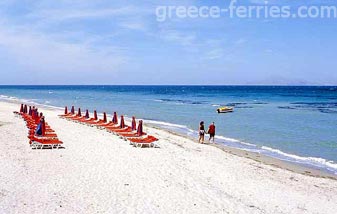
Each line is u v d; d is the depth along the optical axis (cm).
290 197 1341
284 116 4697
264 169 1769
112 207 1110
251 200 1270
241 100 8931
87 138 2312
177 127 3431
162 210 1108
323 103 7712
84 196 1198
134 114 4756
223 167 1730
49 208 1073
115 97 10075
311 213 1188
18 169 1470
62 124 2988
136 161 1725
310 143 2648
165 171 1570
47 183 1313
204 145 2395
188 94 13150
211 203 1199
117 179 1409
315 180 1627
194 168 1664
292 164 1966
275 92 15512
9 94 11656
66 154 1806
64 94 12219
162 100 8619
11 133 2362
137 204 1148
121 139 2330
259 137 2900
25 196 1164
